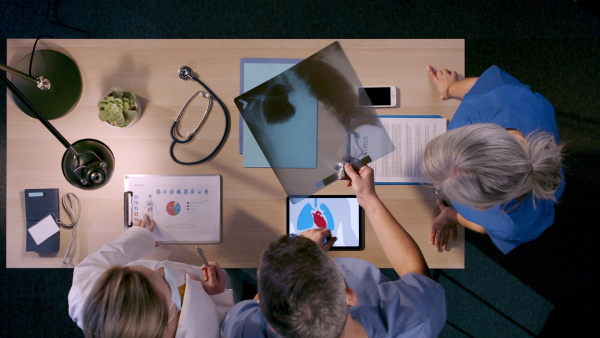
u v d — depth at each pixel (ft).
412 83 4.18
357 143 3.93
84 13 6.68
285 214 4.20
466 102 3.85
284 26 6.66
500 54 6.66
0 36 6.68
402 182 4.13
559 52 6.66
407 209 4.18
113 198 4.17
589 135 6.67
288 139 3.95
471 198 2.80
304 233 3.76
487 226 3.81
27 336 6.59
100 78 4.17
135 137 4.19
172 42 4.17
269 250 2.56
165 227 4.16
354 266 3.64
